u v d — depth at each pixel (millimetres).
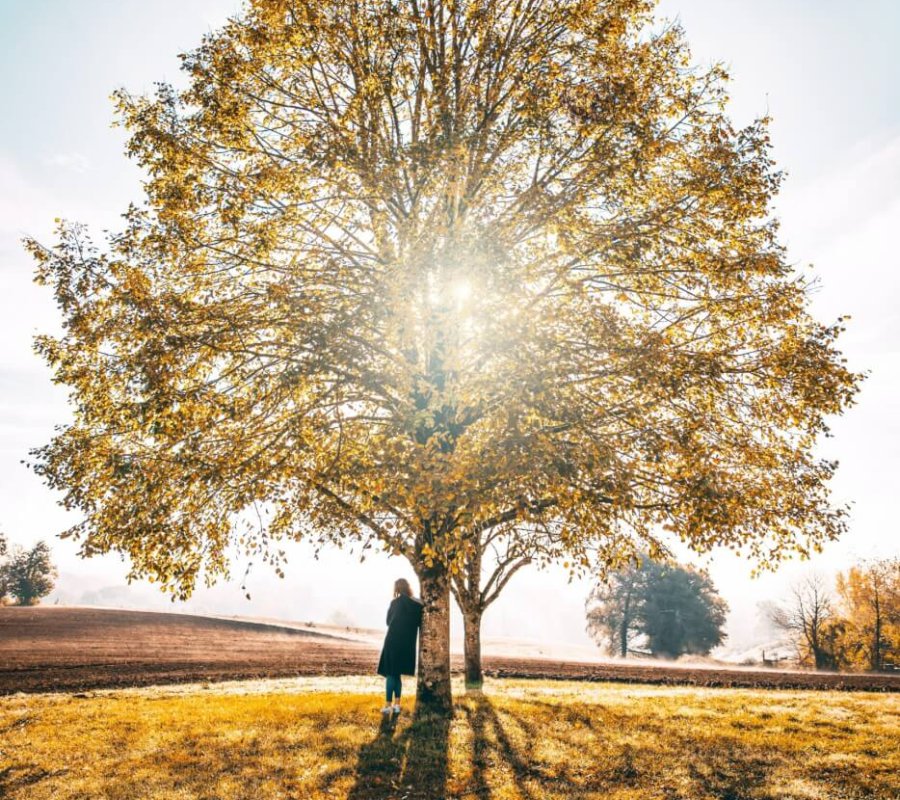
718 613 65000
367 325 8961
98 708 9938
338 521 9617
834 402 8641
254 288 9656
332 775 6875
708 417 9594
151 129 8984
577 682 21188
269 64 10320
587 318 9172
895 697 14680
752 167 9266
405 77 10125
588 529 7785
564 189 9812
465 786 6621
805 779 6785
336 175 9344
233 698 11391
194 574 8312
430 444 7914
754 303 9266
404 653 9398
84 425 8867
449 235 8953
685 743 8180
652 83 9773
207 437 8758
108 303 8750
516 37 10312
